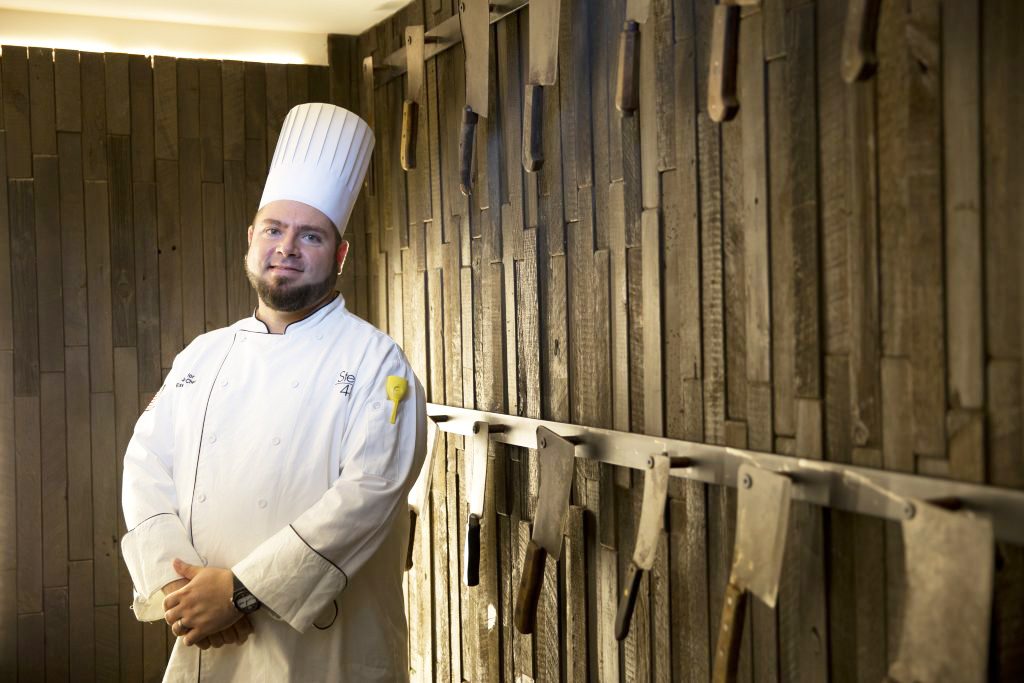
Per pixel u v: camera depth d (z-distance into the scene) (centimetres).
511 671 251
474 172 261
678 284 185
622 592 206
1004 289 127
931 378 137
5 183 310
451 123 272
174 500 219
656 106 189
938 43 134
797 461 157
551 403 230
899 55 140
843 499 148
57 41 321
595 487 213
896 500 139
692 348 182
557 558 210
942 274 135
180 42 333
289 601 197
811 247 155
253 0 306
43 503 315
